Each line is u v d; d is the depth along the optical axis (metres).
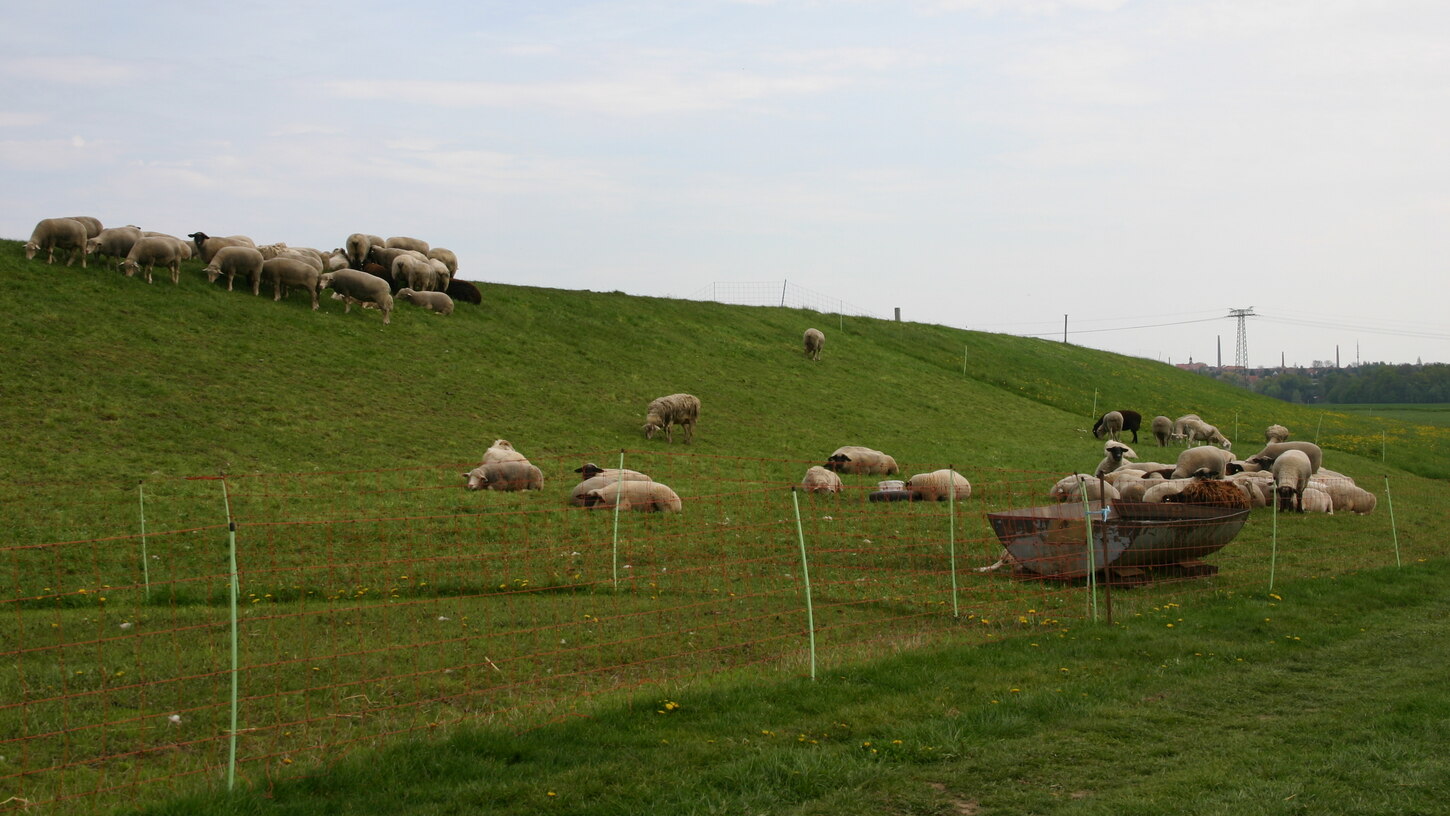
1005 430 48.19
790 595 15.82
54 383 28.78
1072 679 11.53
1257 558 20.55
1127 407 63.22
